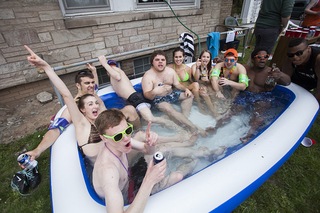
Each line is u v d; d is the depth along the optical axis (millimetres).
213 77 2756
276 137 1646
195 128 2141
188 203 1141
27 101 3227
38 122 2828
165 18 4074
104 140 1157
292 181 1814
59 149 1678
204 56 2812
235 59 2584
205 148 1858
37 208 1751
